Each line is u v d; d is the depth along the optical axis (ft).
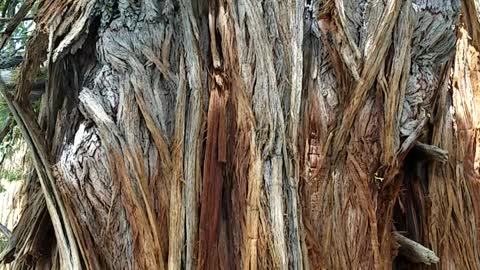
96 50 6.17
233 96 5.78
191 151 5.72
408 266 6.48
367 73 5.83
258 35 5.72
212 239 5.58
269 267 5.37
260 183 5.48
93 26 6.17
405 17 5.93
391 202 6.09
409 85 6.09
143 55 6.03
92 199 5.79
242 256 5.52
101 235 5.75
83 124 5.98
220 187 5.70
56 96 6.41
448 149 6.71
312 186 5.91
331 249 5.81
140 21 6.07
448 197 6.58
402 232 6.41
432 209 6.53
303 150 5.97
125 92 5.90
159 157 5.80
